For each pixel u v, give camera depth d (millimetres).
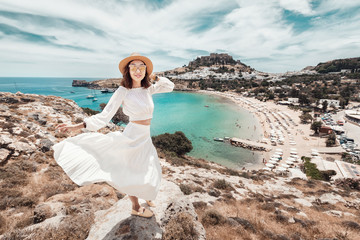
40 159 12055
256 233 6348
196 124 76062
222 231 5984
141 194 2332
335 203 12078
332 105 104000
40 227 4250
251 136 60719
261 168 38188
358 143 53781
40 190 8961
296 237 6484
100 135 2410
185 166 22734
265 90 157375
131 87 2508
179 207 3803
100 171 2264
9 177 9484
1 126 13648
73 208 6184
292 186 17406
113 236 2717
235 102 131875
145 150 2473
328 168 33625
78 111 28281
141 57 2395
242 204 10812
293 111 95250
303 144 51062
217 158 43375
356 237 6762
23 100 23172
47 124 18391
